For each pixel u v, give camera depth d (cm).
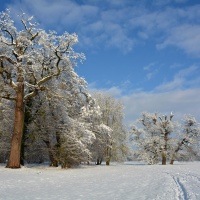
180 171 2698
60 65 3073
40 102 3422
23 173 2422
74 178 2158
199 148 6009
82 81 3581
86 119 3903
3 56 2767
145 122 6353
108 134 4262
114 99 5291
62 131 3472
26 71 2866
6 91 3023
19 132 2792
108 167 3834
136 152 6144
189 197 1059
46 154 3931
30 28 2908
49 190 1427
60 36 2816
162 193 1188
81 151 3472
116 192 1305
